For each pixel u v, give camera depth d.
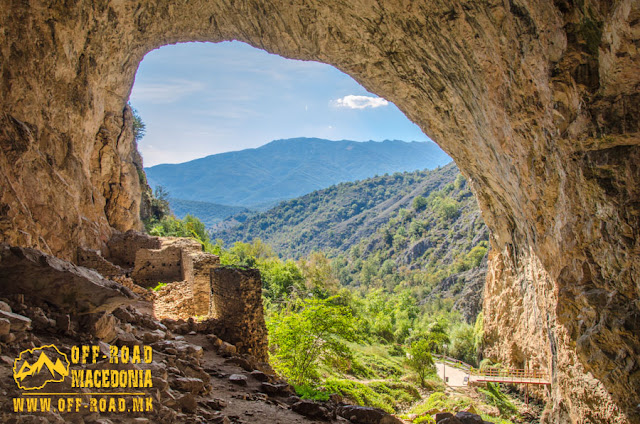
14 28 13.77
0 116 13.30
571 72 11.56
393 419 8.30
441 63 17.47
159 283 19.72
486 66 15.14
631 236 11.43
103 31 18.84
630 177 11.23
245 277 12.17
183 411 6.32
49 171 15.92
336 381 18.05
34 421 4.45
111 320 7.96
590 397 15.06
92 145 21.98
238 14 21.41
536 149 14.74
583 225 13.19
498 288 34.72
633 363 11.90
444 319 58.56
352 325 15.08
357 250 145.12
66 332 7.14
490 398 28.89
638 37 9.45
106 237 22.83
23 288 7.36
